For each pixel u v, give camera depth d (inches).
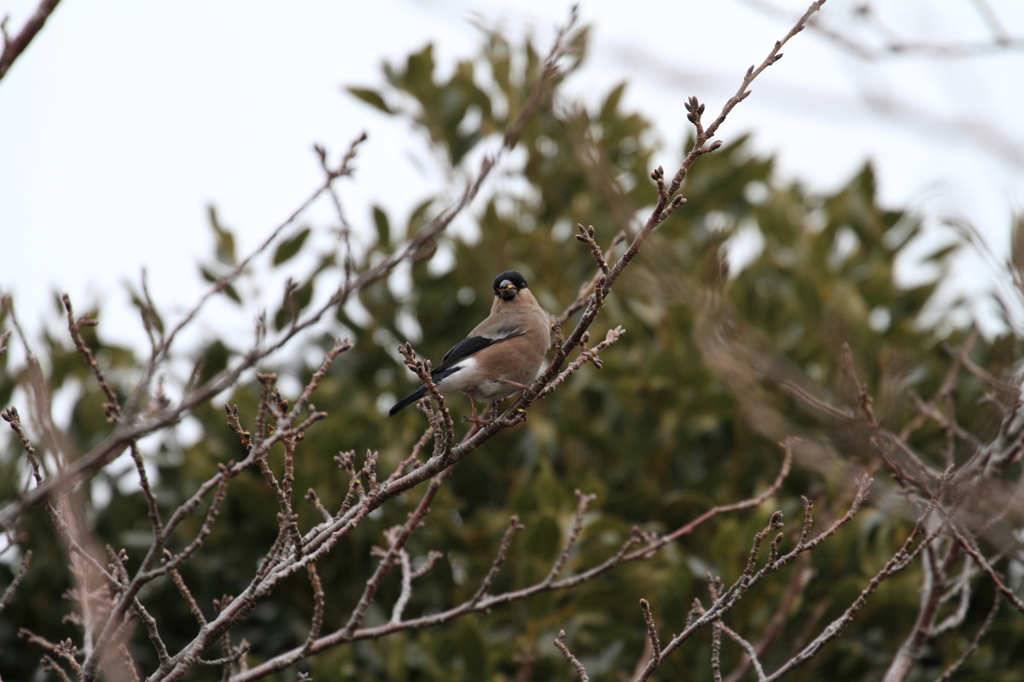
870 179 589.6
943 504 294.4
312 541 268.5
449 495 474.3
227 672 255.0
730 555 439.2
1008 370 311.7
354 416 486.6
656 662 257.3
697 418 505.0
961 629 455.2
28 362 236.8
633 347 547.5
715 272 290.0
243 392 503.8
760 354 287.1
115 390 513.7
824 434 351.6
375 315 545.0
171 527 236.1
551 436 510.6
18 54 219.8
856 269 570.6
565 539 435.2
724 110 239.8
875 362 471.8
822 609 406.6
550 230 585.3
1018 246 238.2
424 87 582.2
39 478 244.2
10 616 480.4
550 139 590.9
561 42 287.9
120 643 256.2
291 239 522.9
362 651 462.3
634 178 595.5
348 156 261.6
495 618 454.0
